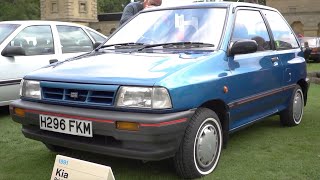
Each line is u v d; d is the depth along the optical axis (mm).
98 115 3545
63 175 3195
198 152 3875
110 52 4605
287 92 5723
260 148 5023
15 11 71500
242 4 5070
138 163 4445
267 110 5289
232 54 4387
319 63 22812
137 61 4035
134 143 3514
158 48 4512
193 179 3930
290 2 53906
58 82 3859
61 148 4762
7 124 6336
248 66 4680
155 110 3443
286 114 5934
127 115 3465
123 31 5141
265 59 5082
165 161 4453
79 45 7754
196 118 3820
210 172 4090
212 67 4086
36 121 3953
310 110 7340
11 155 4793
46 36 7254
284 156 4711
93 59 4336
